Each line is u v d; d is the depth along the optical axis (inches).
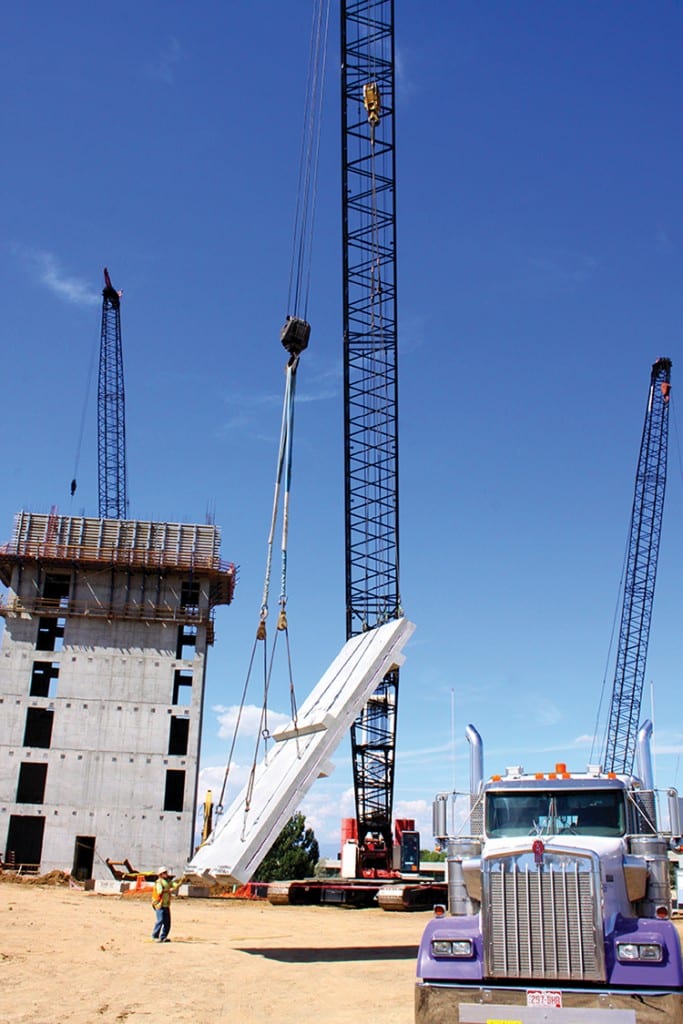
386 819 1995.6
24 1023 572.7
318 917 1508.4
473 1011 449.1
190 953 964.6
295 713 954.7
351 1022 588.7
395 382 2074.3
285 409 952.9
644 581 3378.4
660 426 3420.3
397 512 2055.9
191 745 2920.8
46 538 3093.0
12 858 2748.5
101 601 3078.2
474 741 620.1
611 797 562.6
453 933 475.5
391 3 2103.8
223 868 818.2
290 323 961.5
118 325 4072.3
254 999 678.5
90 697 2942.9
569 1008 440.1
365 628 2017.7
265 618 916.0
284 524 934.4
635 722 3302.2
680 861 1256.2
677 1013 430.6
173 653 3031.5
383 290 2079.2
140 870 2751.0
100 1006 638.5
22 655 2982.3
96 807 2815.0
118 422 4018.2
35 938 1055.6
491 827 571.2
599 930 453.1
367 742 2030.0
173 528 3157.0
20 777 3176.7
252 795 928.9
